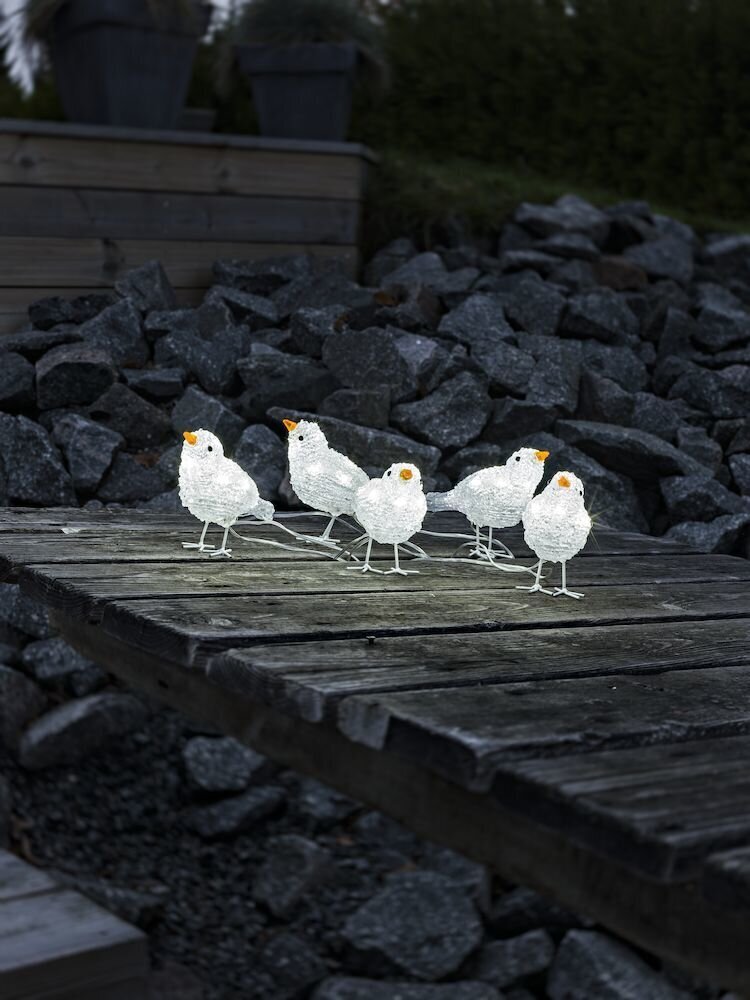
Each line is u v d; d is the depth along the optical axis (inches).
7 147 256.5
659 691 99.2
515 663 104.5
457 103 390.9
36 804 145.6
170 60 285.4
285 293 269.1
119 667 133.4
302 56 306.8
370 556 150.3
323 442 145.6
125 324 244.7
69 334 237.1
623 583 145.4
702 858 69.0
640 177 382.6
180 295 280.5
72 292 267.6
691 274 318.3
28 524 159.0
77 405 222.5
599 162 387.9
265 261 280.4
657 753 84.7
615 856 71.9
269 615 115.0
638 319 283.1
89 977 91.0
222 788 148.9
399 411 225.6
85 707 156.7
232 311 259.9
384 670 99.3
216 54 352.5
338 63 306.0
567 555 132.6
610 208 344.5
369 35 319.0
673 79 379.2
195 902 132.6
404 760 93.7
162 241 276.5
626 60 381.7
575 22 390.6
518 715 89.1
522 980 125.6
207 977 120.3
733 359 264.7
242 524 166.1
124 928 94.4
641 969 124.3
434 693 93.7
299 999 120.3
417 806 92.8
